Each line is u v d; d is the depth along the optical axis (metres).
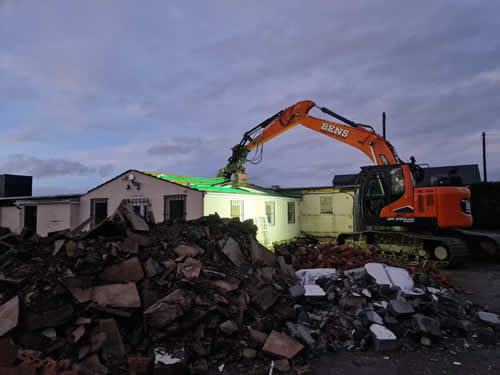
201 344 4.22
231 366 4.06
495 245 10.99
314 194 18.86
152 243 5.75
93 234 5.50
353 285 6.35
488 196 19.70
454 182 11.20
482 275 9.50
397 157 11.87
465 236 11.41
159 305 4.29
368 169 12.20
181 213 12.84
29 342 3.62
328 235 18.19
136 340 4.14
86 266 4.77
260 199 15.66
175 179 15.02
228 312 4.76
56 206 15.38
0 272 4.46
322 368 4.19
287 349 4.27
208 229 6.76
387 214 11.51
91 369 3.48
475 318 5.87
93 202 15.17
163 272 5.11
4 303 3.98
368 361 4.39
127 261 4.94
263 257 6.82
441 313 5.72
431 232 11.15
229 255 6.07
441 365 4.28
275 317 5.04
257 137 15.33
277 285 6.02
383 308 5.57
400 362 4.36
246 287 5.50
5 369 3.09
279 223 17.05
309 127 13.86
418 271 8.07
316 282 6.67
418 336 4.89
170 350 4.12
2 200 18.33
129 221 5.77
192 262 5.42
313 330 5.08
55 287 4.27
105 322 4.08
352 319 5.36
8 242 5.41
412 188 11.00
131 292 4.51
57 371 3.14
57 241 5.24
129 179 14.09
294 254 9.07
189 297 4.54
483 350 4.73
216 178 16.83
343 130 13.04
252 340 4.45
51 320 3.89
